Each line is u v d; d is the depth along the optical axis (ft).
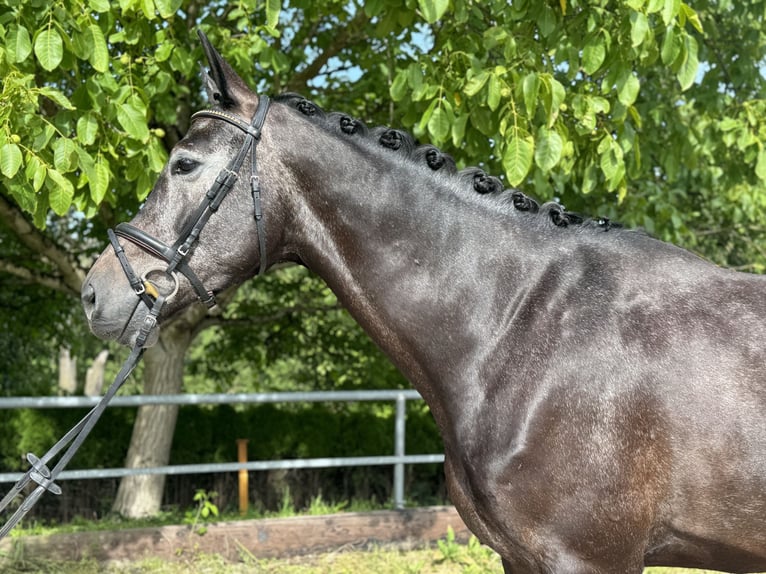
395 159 6.84
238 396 16.22
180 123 17.87
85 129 9.20
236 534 15.35
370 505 19.33
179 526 15.16
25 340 26.86
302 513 17.83
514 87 9.71
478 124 10.38
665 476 6.21
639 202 16.15
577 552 6.25
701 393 6.13
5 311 22.94
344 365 23.79
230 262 6.61
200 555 14.97
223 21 14.82
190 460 20.24
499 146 10.20
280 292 22.66
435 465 21.76
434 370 6.72
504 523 6.41
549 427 6.23
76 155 8.75
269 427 20.71
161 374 19.21
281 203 6.68
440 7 8.43
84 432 6.75
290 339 23.34
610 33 9.75
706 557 6.48
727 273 6.68
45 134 8.58
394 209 6.72
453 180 6.89
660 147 15.33
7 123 8.30
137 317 6.53
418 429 21.71
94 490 19.75
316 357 24.23
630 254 6.72
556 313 6.48
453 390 6.64
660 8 8.54
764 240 25.68
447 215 6.75
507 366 6.45
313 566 15.08
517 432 6.29
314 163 6.71
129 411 20.51
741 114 13.91
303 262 7.06
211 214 6.52
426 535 16.44
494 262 6.69
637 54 9.48
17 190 8.86
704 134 15.01
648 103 14.83
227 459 20.39
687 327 6.33
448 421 6.74
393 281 6.71
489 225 6.77
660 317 6.39
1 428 19.16
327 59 15.88
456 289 6.64
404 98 11.47
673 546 6.49
